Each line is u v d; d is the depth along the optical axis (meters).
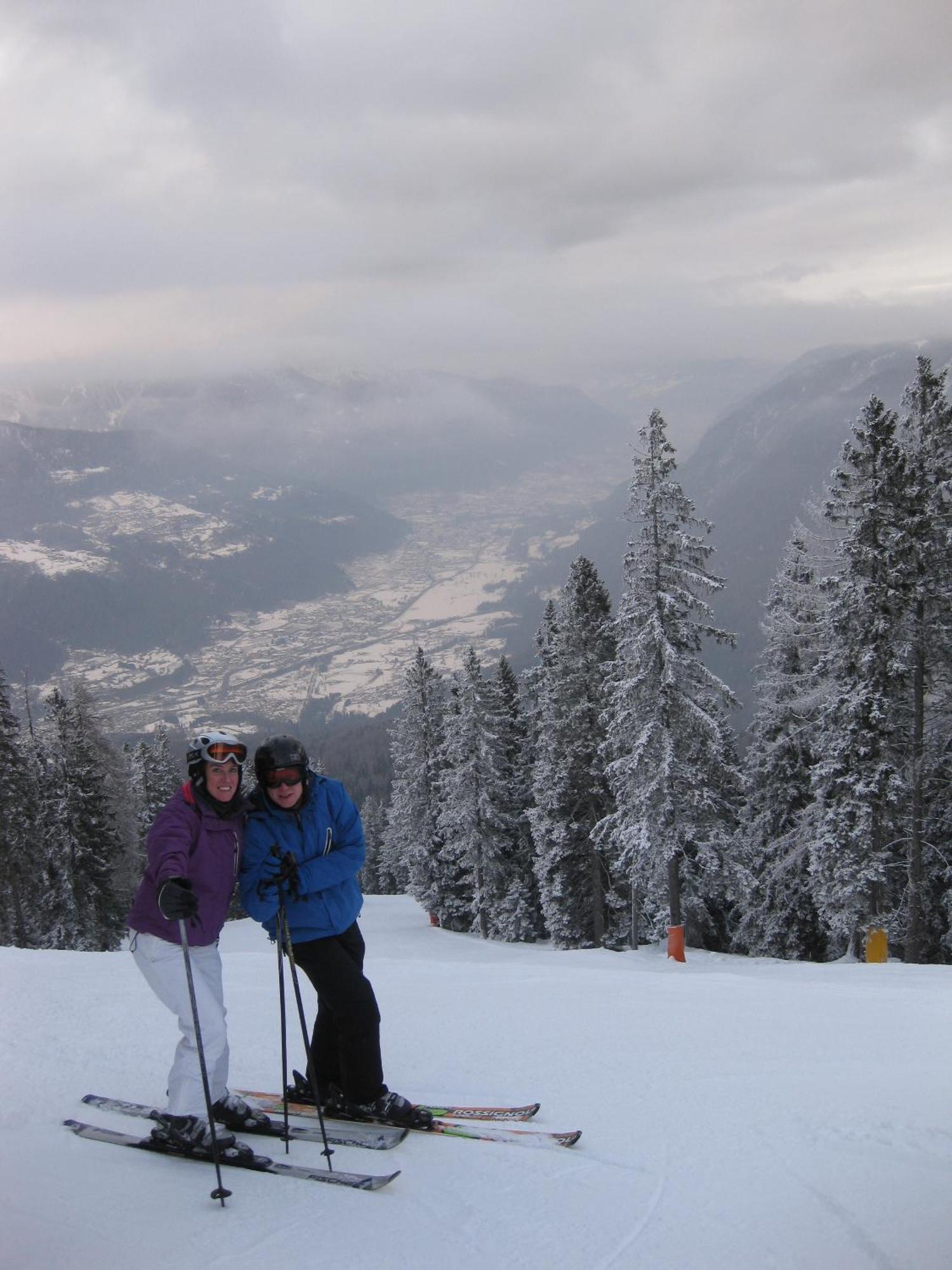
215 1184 3.74
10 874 34.16
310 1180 3.82
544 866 34.16
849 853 23.12
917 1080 5.59
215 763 4.06
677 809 25.17
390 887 79.88
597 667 32.78
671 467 24.61
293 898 4.43
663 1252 3.24
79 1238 3.21
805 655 29.48
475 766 41.19
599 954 24.36
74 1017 7.04
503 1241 3.30
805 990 9.71
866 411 22.30
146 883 4.13
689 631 24.72
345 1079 4.57
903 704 23.25
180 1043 4.18
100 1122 4.52
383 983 9.93
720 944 36.47
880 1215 3.53
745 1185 3.89
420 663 47.69
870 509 21.88
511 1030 7.29
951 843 24.39
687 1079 5.80
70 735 38.41
